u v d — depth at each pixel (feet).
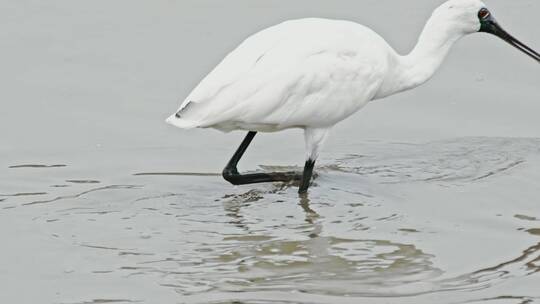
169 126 52.65
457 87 56.85
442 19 48.47
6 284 37.14
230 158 49.78
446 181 47.21
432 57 48.60
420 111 54.85
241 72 42.73
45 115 53.42
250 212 43.78
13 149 49.73
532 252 40.06
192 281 37.40
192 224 42.47
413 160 49.62
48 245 40.22
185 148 50.65
